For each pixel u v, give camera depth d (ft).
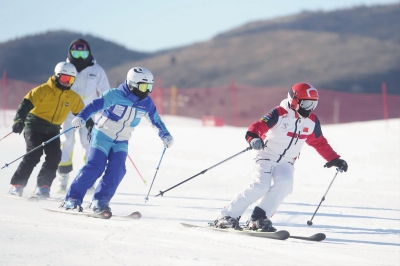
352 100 390.83
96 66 70.38
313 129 47.06
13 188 60.39
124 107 50.31
